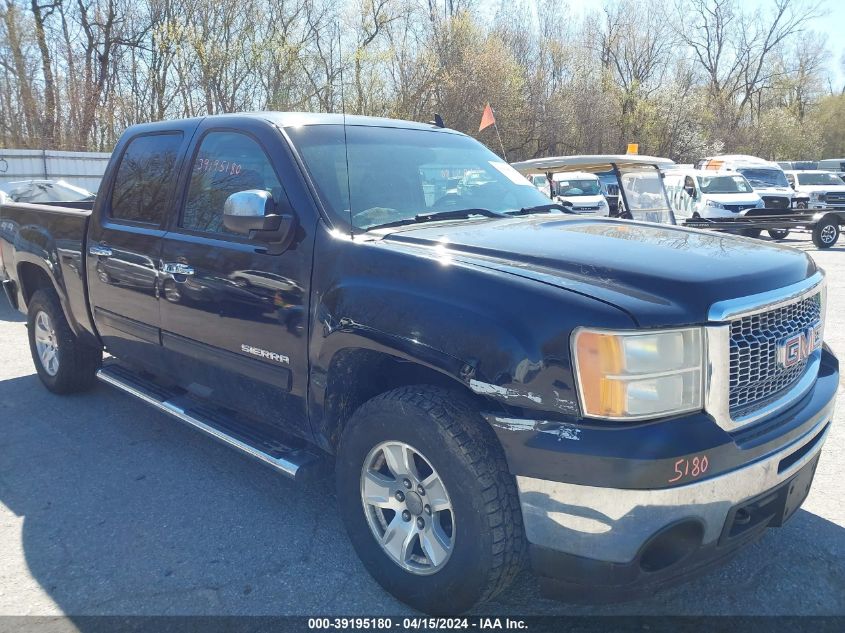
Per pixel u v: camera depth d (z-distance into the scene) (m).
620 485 2.34
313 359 3.20
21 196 12.22
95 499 4.00
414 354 2.73
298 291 3.26
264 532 3.64
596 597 2.53
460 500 2.61
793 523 3.70
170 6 29.45
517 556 2.62
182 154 4.16
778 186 25.00
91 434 4.94
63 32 31.81
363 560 3.08
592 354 2.39
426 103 30.03
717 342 2.47
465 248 2.98
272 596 3.10
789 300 2.73
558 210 4.15
